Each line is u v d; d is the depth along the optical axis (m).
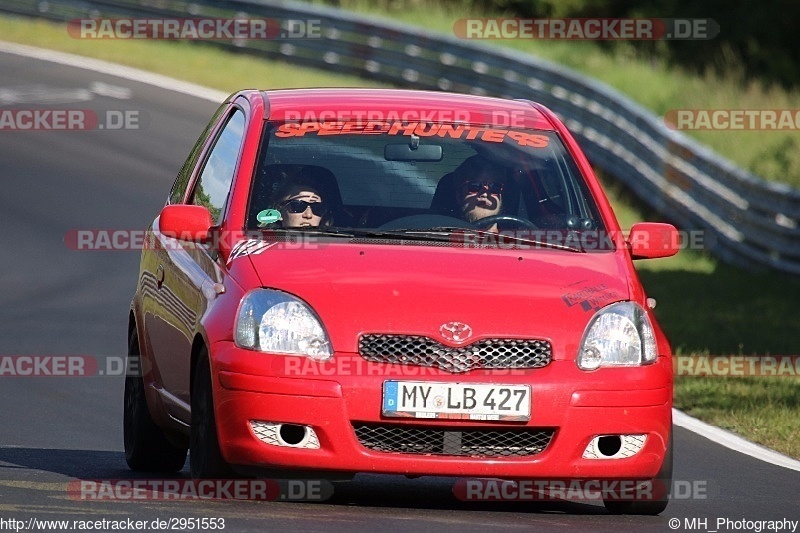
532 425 18.70
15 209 60.72
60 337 42.06
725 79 84.06
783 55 107.00
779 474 25.61
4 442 26.86
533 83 73.75
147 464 24.50
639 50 100.50
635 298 19.98
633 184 66.19
